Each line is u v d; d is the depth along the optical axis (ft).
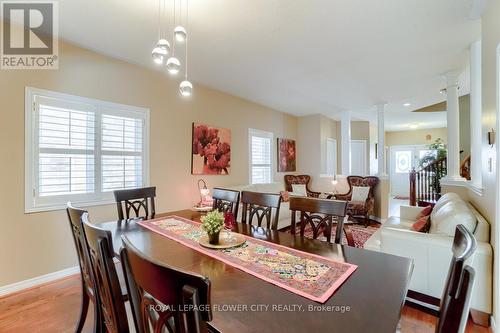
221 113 14.70
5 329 5.97
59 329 5.98
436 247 6.47
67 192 8.85
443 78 12.26
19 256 7.80
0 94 7.50
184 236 5.66
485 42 6.79
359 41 8.66
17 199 7.77
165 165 11.82
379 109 17.07
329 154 22.54
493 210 6.08
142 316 2.47
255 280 3.56
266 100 16.58
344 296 3.11
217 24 7.59
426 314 6.63
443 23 7.59
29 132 7.99
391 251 7.06
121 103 10.26
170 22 7.47
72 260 8.90
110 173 10.00
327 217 5.98
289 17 7.21
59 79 8.60
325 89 13.98
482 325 6.15
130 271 2.51
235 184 15.67
